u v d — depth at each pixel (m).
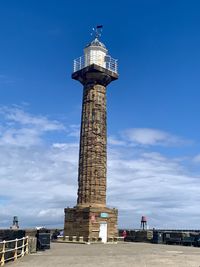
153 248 39.44
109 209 50.03
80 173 51.09
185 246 45.94
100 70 52.53
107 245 44.16
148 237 53.88
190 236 48.62
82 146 51.78
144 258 27.55
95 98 52.97
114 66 54.81
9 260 25.64
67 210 50.78
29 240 31.88
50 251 33.72
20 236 35.22
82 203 49.88
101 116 52.72
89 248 38.09
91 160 50.75
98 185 50.22
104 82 53.88
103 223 48.88
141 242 54.19
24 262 24.42
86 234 47.56
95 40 55.19
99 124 52.22
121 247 40.47
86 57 54.53
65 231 50.31
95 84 53.44
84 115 52.81
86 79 53.97
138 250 36.06
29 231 35.41
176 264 23.88
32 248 32.09
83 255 29.73
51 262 24.44
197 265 23.47
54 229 57.50
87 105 52.94
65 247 39.31
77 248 37.88
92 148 51.09
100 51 54.38
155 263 24.28
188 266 22.94
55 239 53.53
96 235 47.91
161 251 35.00
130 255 30.05
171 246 44.09
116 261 25.23
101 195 50.19
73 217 49.88
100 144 51.59
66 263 23.86
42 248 34.75
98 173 50.59
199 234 48.84
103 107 53.31
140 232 55.44
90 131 51.75
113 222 50.28
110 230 49.59
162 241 51.41
